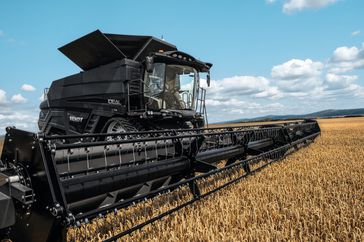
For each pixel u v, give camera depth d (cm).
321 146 1342
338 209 426
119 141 336
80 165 333
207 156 548
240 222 380
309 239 340
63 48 930
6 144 303
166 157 455
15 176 271
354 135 2097
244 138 695
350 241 333
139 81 832
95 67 967
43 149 259
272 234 344
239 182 590
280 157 905
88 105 923
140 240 337
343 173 690
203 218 394
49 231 250
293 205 436
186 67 896
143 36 909
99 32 808
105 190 329
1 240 299
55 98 1064
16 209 277
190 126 924
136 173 370
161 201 453
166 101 858
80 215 266
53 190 252
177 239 329
